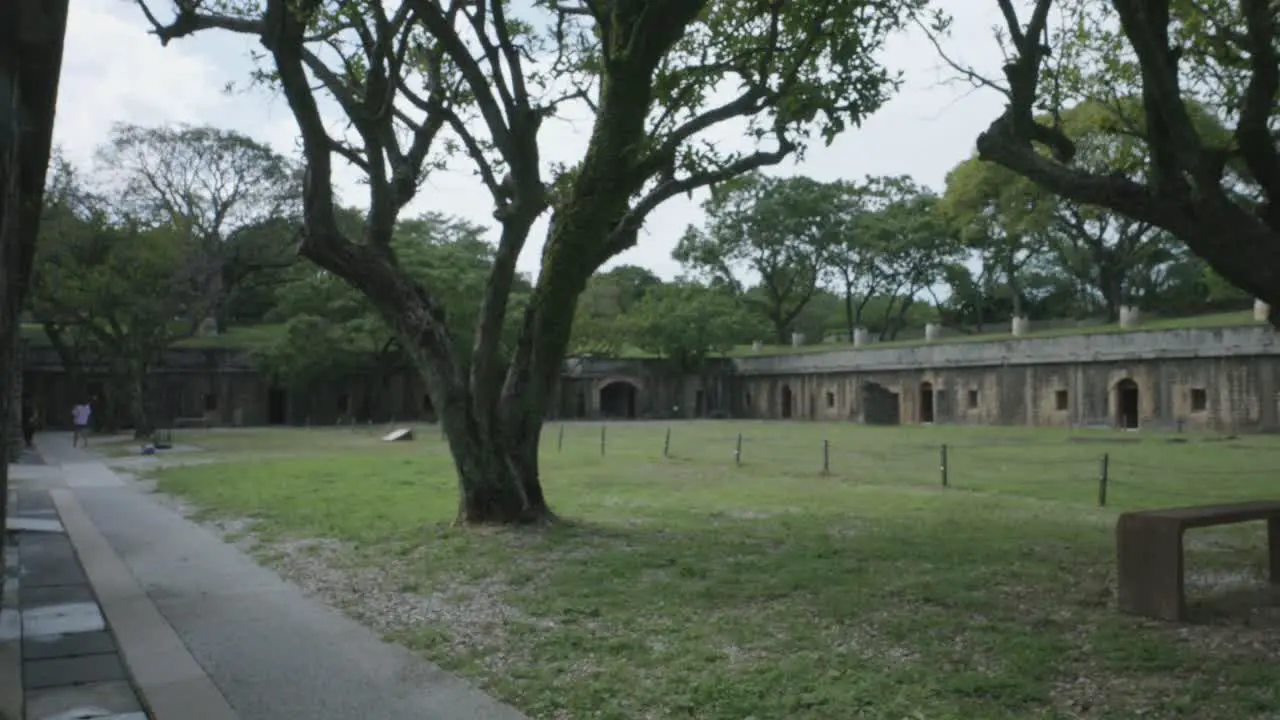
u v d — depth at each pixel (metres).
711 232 66.44
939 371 47.25
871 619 6.66
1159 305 51.88
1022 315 53.78
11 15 4.28
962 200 45.69
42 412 44.34
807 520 11.95
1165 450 25.09
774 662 5.65
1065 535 10.43
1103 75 10.70
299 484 17.08
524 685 5.32
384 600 7.66
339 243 10.74
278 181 42.50
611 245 11.33
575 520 11.88
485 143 12.30
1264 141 7.71
